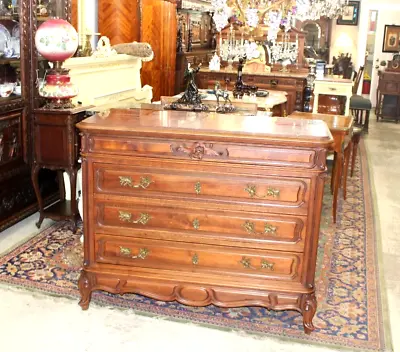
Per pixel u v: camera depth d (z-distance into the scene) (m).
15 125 3.85
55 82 3.71
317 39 12.49
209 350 2.48
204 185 2.52
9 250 3.50
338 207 4.67
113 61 4.91
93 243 2.70
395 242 3.90
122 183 2.59
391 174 5.93
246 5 4.73
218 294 2.62
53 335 2.56
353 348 2.52
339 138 4.09
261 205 2.50
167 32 7.52
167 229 2.61
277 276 2.57
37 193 3.88
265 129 2.52
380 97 9.83
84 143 2.59
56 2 4.23
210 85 7.58
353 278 3.27
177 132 2.45
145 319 2.72
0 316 2.71
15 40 3.88
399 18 11.20
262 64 7.82
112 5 6.34
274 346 2.52
